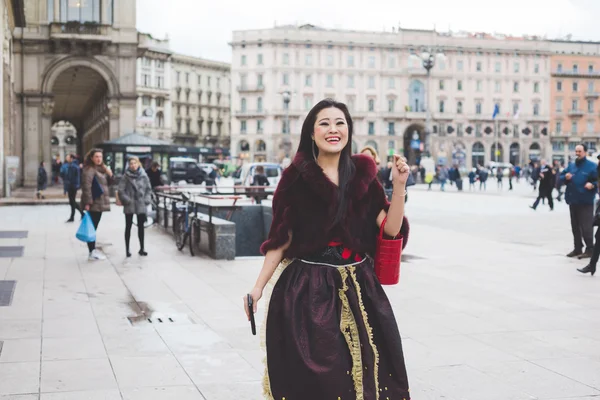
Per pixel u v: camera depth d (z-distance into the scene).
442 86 100.06
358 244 3.38
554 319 7.07
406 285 9.07
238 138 99.06
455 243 14.18
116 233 16.17
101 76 36.72
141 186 12.16
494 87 101.75
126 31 36.59
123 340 6.19
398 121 99.00
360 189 3.39
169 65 100.94
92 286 9.07
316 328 3.19
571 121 105.25
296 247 3.37
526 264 11.12
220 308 7.64
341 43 97.00
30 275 9.94
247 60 98.06
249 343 6.08
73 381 4.99
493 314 7.29
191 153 56.41
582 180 11.70
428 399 4.62
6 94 28.97
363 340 3.23
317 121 3.40
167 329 6.62
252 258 11.95
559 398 4.64
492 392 4.76
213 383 4.96
